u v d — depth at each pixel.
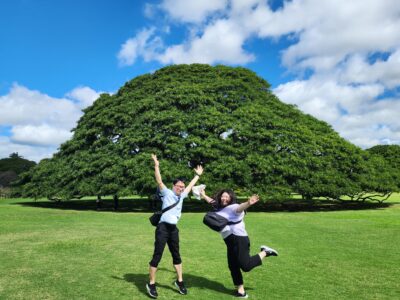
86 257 9.21
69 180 28.42
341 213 22.22
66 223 16.25
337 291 6.71
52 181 29.28
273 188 25.12
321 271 8.09
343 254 9.81
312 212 23.22
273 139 26.75
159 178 6.82
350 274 7.85
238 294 6.38
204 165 26.12
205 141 25.98
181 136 26.84
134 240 11.66
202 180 24.64
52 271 7.85
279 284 7.14
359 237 12.62
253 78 34.69
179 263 6.65
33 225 15.38
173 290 6.73
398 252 10.11
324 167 27.25
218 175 25.25
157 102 28.91
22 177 32.38
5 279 7.25
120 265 8.44
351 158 28.36
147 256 9.39
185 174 24.33
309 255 9.70
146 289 6.74
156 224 6.73
